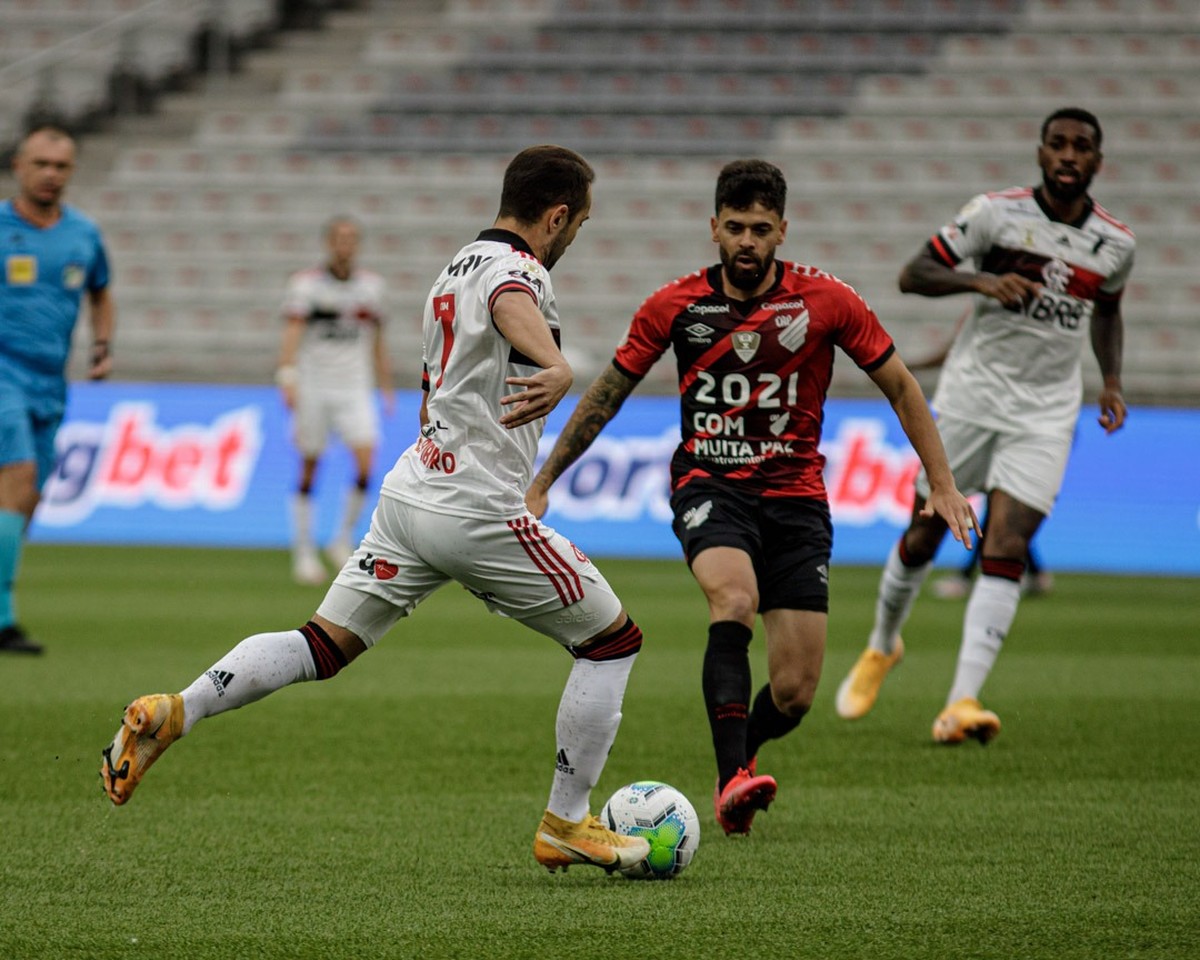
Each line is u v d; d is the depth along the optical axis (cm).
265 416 6041
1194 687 2969
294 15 9106
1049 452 2448
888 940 1301
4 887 1470
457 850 1652
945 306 7194
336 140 8431
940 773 2127
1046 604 4525
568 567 1477
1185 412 5450
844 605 4366
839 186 7856
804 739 2411
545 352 1345
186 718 1416
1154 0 8400
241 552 5753
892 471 5556
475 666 3219
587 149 8231
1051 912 1395
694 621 3962
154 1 9175
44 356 3070
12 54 9150
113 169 8356
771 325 1795
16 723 2416
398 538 1479
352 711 2622
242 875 1528
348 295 4828
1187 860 1608
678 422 5716
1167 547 5378
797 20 8644
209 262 7819
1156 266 7319
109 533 6075
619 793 1563
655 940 1296
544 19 8888
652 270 7619
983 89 8156
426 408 1484
